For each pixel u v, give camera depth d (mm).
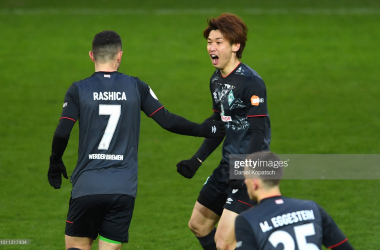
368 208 23328
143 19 66750
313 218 11055
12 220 22203
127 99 14086
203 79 48594
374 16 67062
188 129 14609
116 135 13969
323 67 51219
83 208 13898
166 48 56969
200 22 65625
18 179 27609
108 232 14188
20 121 38031
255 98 15016
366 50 55875
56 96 43875
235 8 71625
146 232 20891
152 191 25859
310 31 61812
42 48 56625
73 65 51906
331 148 32219
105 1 74750
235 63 15734
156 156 31297
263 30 62219
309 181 26906
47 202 24500
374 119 38094
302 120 38000
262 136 14883
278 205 11156
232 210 15297
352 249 11289
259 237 10820
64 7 71938
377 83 46938
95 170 13906
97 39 14422
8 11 69688
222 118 16031
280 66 51531
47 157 31266
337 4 72625
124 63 52469
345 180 27000
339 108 40688
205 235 16953
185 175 17281
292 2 73938
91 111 13883
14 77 48344
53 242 19891
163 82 47656
